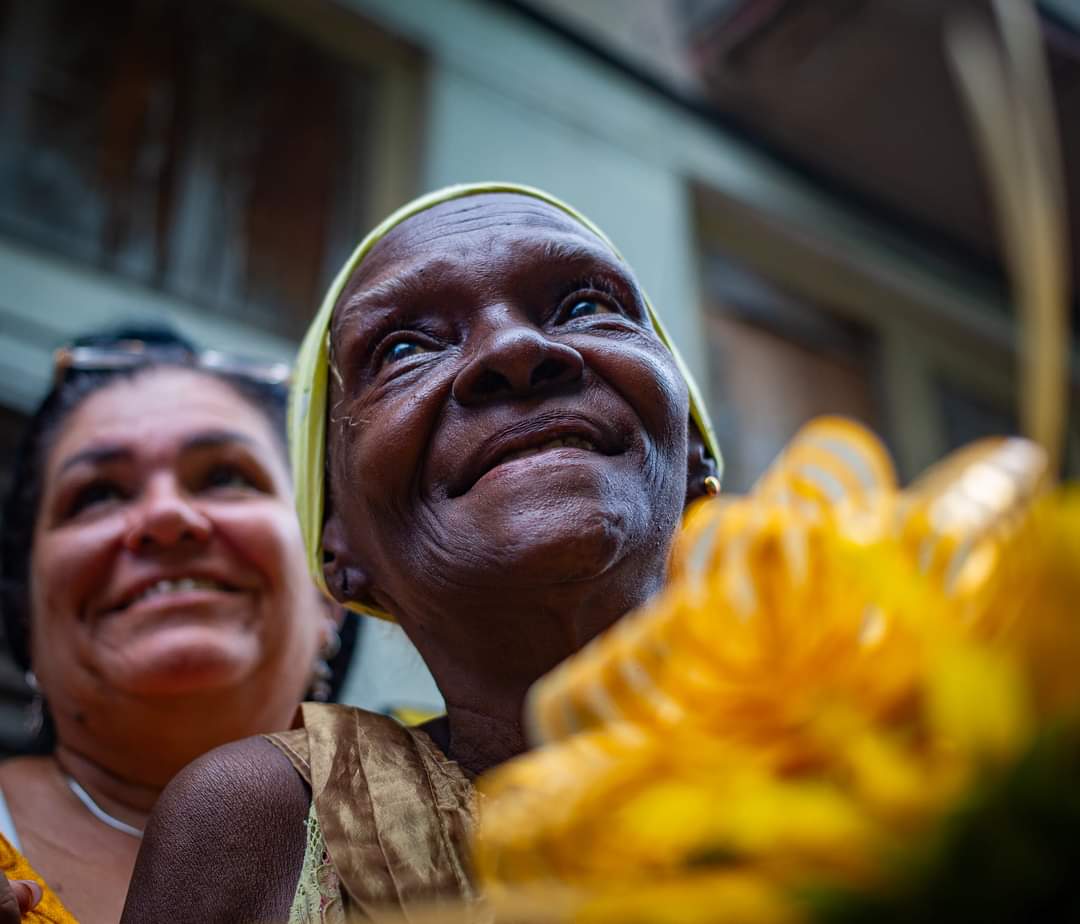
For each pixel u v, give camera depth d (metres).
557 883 0.57
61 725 1.71
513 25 4.52
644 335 1.24
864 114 5.39
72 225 3.47
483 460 1.11
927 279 5.55
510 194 1.39
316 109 4.08
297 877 1.02
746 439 4.75
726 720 0.56
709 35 5.24
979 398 5.67
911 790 0.50
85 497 1.77
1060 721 0.48
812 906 0.50
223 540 1.71
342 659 1.93
